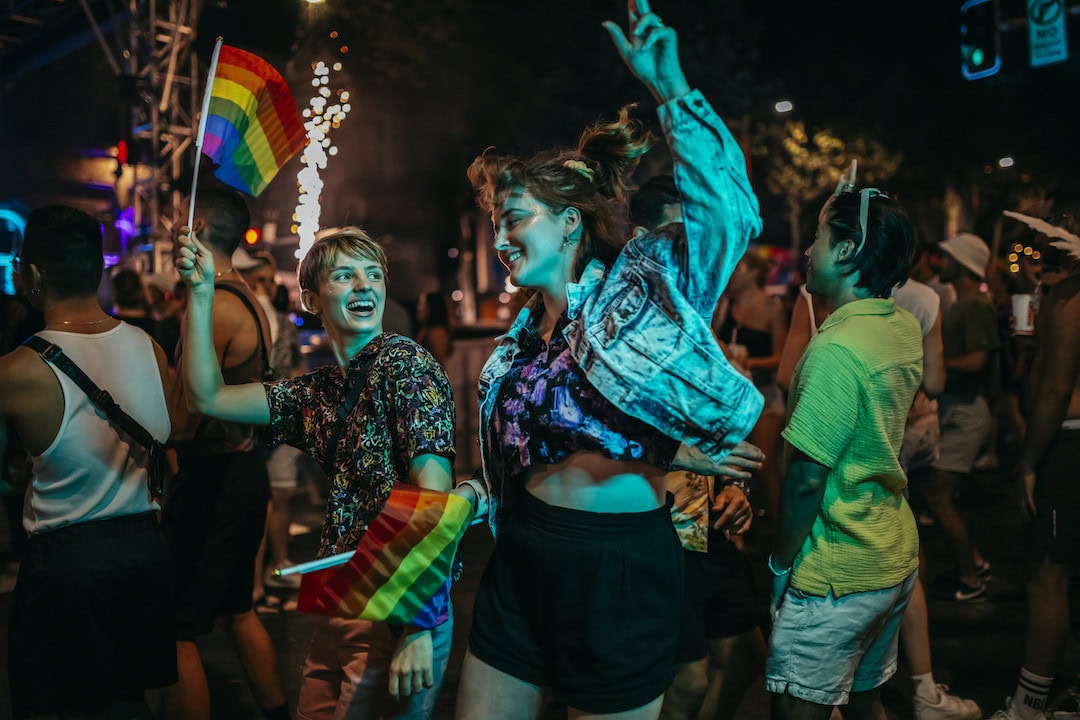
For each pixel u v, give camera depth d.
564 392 2.52
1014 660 5.11
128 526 3.17
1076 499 4.00
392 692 2.67
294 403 3.03
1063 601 4.05
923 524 8.20
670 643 2.57
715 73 24.22
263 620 6.00
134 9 13.38
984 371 6.25
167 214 13.50
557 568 2.52
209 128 3.12
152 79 13.41
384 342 2.89
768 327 7.04
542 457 2.54
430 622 2.66
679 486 3.38
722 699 3.61
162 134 13.56
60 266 3.16
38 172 19.05
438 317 10.32
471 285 33.72
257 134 3.15
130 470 3.19
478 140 23.50
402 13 20.84
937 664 5.07
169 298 8.97
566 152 2.72
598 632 2.50
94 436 3.09
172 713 3.81
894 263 3.08
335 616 2.61
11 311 5.52
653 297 2.45
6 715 4.43
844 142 26.00
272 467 6.52
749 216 2.36
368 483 2.84
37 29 16.17
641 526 2.54
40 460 3.06
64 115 19.62
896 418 3.02
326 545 2.88
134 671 3.19
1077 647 5.28
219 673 5.10
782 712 3.04
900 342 3.04
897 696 4.63
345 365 3.00
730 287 7.14
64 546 3.06
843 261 3.08
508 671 2.62
